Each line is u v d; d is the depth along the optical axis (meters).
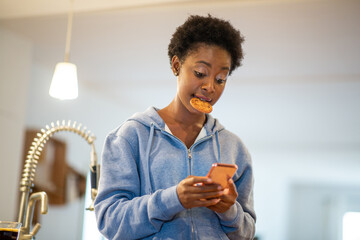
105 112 7.29
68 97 3.92
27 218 1.93
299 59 5.59
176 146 1.54
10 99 4.96
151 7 4.41
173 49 1.60
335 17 4.49
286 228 15.52
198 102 1.47
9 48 4.98
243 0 4.25
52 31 4.98
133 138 1.54
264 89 6.75
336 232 16.55
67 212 5.43
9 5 4.46
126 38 5.11
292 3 4.28
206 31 1.50
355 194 16.44
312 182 15.45
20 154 5.05
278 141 9.82
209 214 1.47
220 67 1.49
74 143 5.93
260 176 13.11
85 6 4.43
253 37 5.02
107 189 1.46
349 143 9.46
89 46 5.36
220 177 1.29
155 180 1.47
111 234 1.42
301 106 7.40
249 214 1.60
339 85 6.39
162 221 1.37
